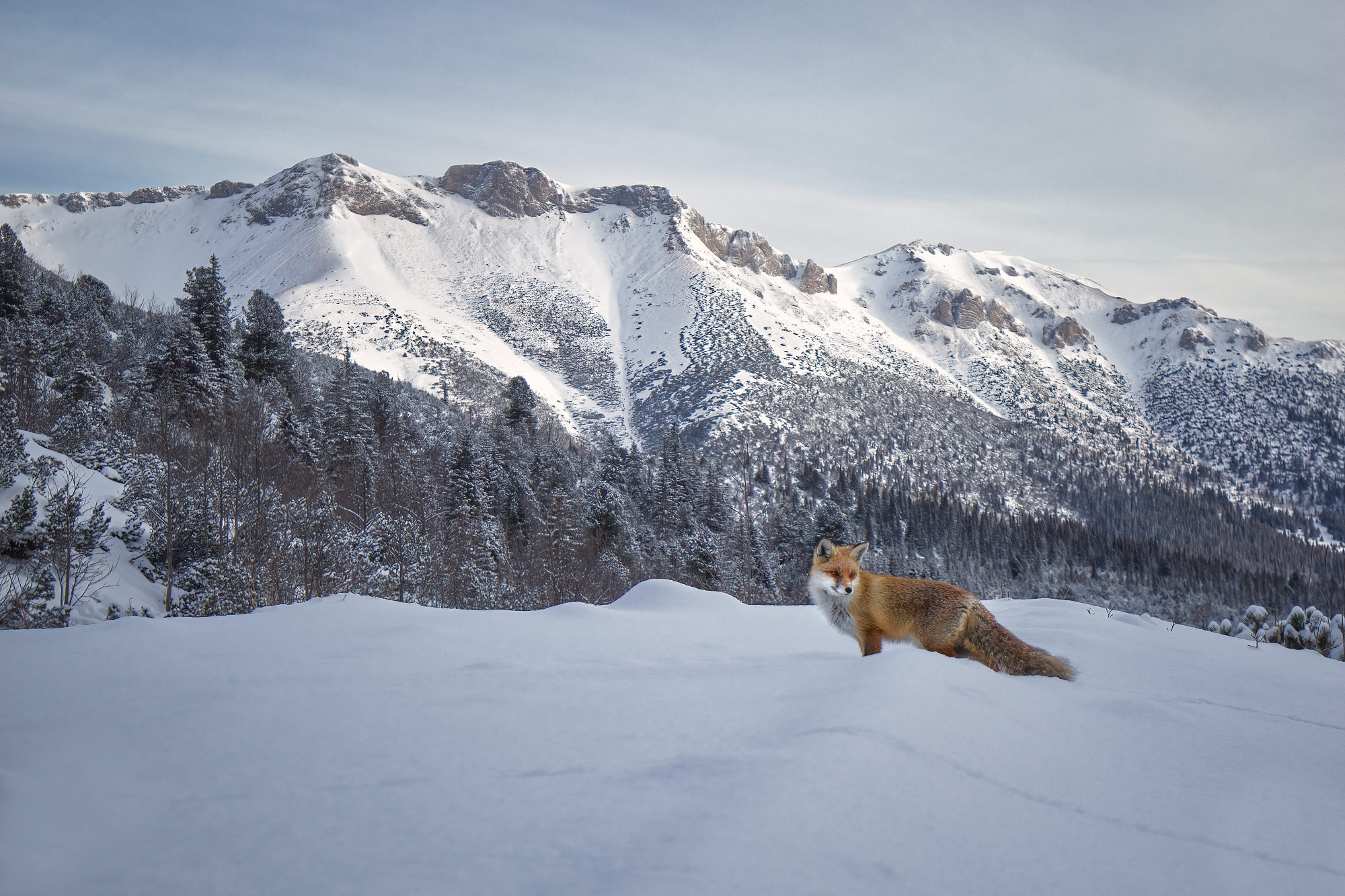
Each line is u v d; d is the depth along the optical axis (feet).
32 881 5.87
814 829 7.72
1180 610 353.92
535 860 6.92
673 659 15.58
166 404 136.26
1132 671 19.12
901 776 9.25
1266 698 16.88
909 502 442.50
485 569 119.44
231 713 10.12
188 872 6.36
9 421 86.89
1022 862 7.73
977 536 409.49
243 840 6.97
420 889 6.33
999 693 13.48
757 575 180.24
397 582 98.89
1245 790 10.46
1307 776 11.32
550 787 8.53
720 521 224.53
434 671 12.83
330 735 9.68
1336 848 8.73
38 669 11.15
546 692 12.07
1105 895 7.27
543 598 126.41
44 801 7.08
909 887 6.90
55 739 8.63
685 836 7.41
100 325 183.32
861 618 17.76
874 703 11.33
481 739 9.86
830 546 18.38
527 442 268.21
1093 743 11.85
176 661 12.26
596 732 10.41
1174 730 13.16
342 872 6.55
